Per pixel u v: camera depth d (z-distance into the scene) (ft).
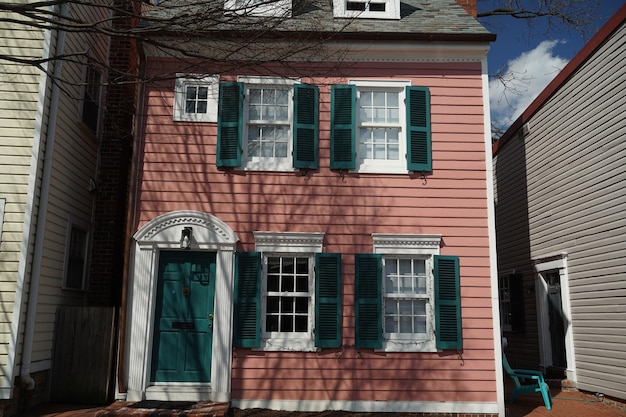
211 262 26.16
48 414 22.54
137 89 27.35
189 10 20.38
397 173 26.89
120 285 31.04
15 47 25.18
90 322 25.70
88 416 22.24
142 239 25.52
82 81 29.25
